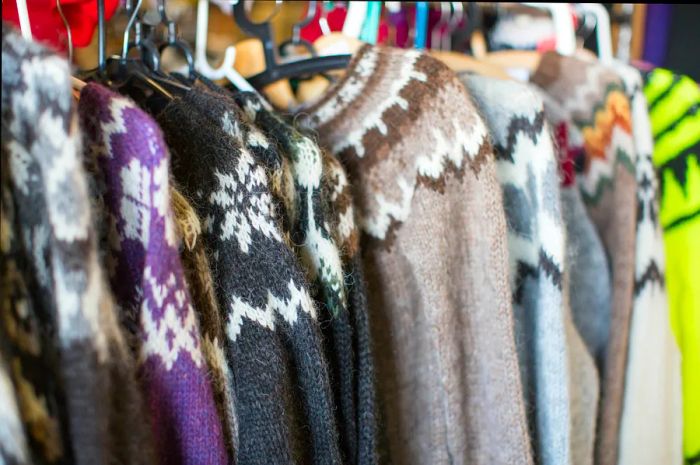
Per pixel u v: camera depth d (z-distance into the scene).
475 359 0.51
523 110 0.52
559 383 0.55
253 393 0.38
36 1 0.48
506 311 0.50
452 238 0.49
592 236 0.61
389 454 0.53
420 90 0.48
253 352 0.38
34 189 0.29
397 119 0.48
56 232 0.28
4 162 0.29
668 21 0.88
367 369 0.45
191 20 0.65
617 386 0.64
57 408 0.31
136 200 0.32
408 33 0.75
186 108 0.41
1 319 0.29
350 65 0.51
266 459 0.38
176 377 0.33
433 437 0.51
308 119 0.50
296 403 0.41
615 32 0.88
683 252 0.65
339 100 0.50
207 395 0.35
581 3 0.74
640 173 0.63
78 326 0.28
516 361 0.50
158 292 0.32
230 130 0.40
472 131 0.48
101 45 0.47
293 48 0.64
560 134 0.62
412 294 0.49
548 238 0.53
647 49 0.89
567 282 0.61
